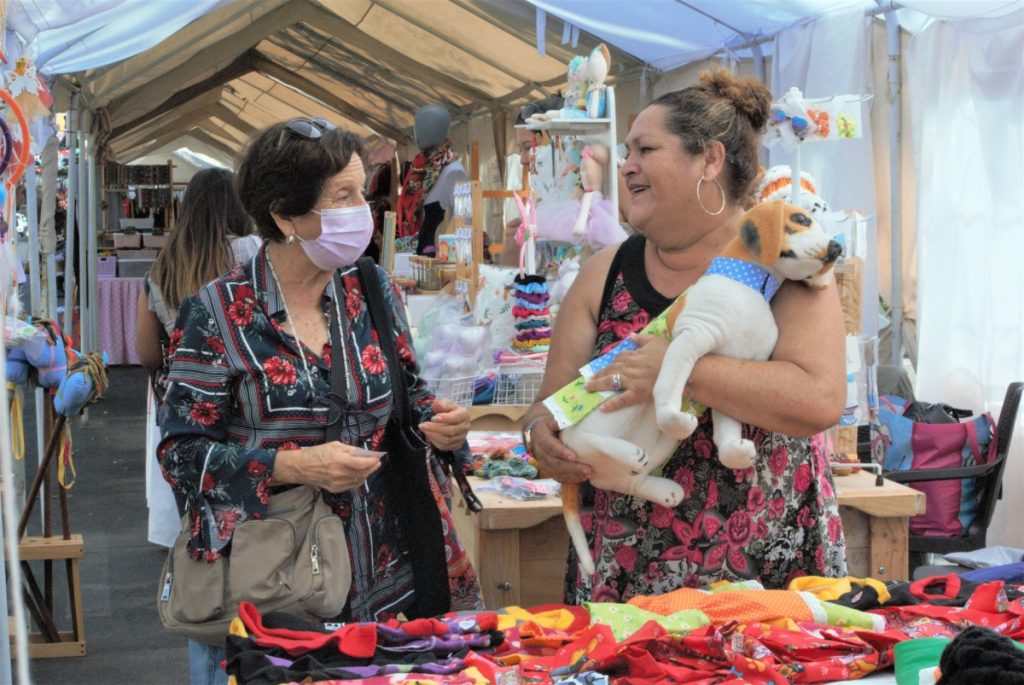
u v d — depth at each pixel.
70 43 6.91
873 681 1.71
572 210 4.41
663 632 1.77
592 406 2.06
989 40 5.11
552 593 3.18
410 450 2.24
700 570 2.07
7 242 2.13
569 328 2.26
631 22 7.45
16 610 1.27
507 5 8.54
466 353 3.90
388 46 11.95
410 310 5.23
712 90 2.06
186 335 2.09
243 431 2.10
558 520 3.17
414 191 7.76
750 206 2.16
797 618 1.85
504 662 1.79
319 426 2.11
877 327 5.70
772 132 2.78
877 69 5.95
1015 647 1.45
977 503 4.43
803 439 2.07
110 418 10.38
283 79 16.28
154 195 18.67
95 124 11.25
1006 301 5.13
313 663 1.72
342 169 2.05
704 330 1.91
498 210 9.59
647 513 2.11
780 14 6.44
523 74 11.00
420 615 2.22
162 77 12.10
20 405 4.39
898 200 5.84
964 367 5.43
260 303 2.11
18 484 4.78
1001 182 5.10
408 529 2.25
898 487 3.28
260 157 2.04
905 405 4.94
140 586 5.43
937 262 5.51
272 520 2.05
